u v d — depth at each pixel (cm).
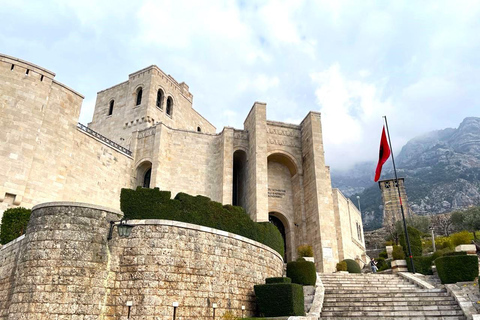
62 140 2620
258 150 3394
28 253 1372
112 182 3103
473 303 1670
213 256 1634
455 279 1934
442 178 16612
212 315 1527
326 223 3238
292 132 3838
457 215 6625
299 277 2056
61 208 1427
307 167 3603
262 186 3262
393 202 8694
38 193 2383
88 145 2880
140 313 1352
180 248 1523
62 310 1280
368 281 2228
